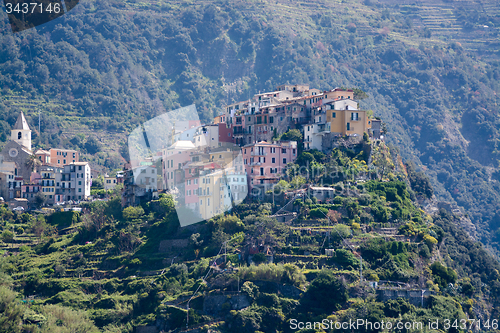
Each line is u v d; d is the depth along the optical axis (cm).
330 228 16675
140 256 17562
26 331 13600
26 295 17000
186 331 14712
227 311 14875
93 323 15350
